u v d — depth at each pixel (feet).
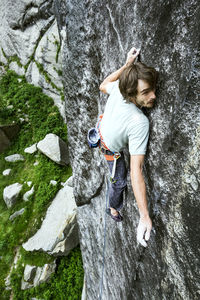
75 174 14.52
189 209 5.24
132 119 5.65
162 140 5.79
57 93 28.76
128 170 8.20
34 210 22.72
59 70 27.63
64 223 19.72
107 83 7.02
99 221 13.26
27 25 29.71
